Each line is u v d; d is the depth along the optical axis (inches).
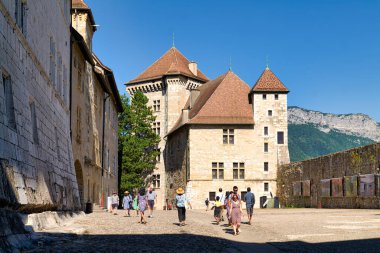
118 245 514.0
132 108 2888.8
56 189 792.9
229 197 914.7
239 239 673.0
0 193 441.4
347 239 613.9
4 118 518.6
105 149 1886.1
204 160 2337.6
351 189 1557.6
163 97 3029.0
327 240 613.0
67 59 1122.0
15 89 590.6
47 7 864.9
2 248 381.4
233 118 2374.5
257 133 2375.7
